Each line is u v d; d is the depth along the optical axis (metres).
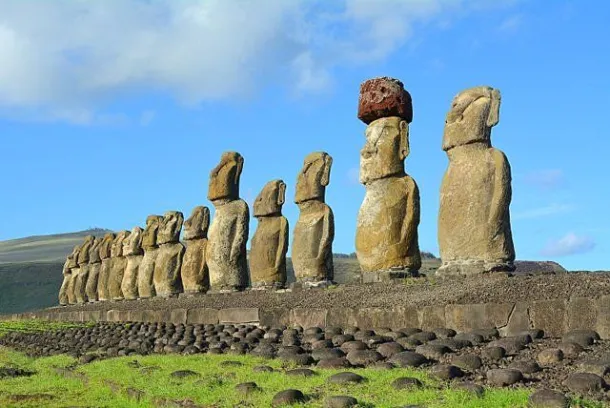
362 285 18.36
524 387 8.55
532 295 12.66
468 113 17.02
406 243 18.69
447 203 17.06
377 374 9.99
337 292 18.48
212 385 10.52
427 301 14.45
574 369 9.14
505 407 7.62
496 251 16.28
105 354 16.47
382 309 15.23
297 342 14.91
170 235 32.06
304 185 22.81
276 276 24.33
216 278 26.75
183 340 17.55
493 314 12.77
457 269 16.59
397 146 19.14
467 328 13.20
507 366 9.66
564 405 7.44
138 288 35.38
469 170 16.80
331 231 22.45
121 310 29.55
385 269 18.62
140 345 17.61
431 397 8.30
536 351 10.60
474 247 16.45
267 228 24.67
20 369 15.24
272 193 24.80
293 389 9.02
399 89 19.62
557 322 11.86
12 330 29.81
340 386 9.42
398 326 14.75
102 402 11.06
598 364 8.81
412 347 12.23
